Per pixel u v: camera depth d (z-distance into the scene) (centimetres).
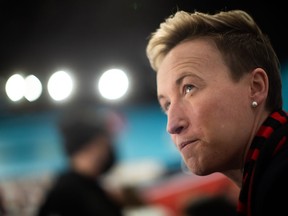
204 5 129
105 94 504
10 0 356
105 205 181
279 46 329
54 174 392
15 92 533
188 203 209
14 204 362
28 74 520
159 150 536
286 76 370
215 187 360
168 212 354
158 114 552
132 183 275
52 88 519
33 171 480
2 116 582
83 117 188
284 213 59
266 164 65
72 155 185
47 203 175
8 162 503
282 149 64
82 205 172
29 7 363
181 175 421
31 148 531
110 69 484
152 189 381
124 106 557
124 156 529
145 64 466
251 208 65
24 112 582
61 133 188
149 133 552
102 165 189
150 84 496
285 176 59
